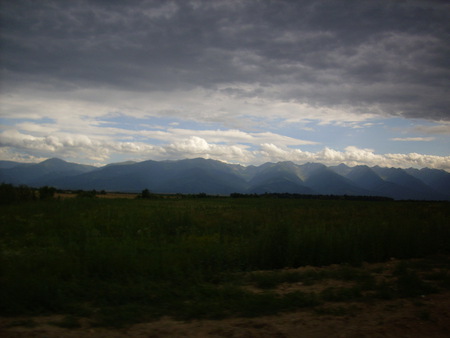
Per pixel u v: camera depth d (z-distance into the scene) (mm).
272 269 10859
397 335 5355
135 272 8844
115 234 16750
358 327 5656
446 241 14398
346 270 9773
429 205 51625
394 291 7867
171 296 7273
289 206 45531
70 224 18656
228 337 5172
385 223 15414
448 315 6254
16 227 17266
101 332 5328
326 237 12359
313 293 7613
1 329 5312
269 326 5664
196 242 13992
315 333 5379
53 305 6402
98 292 7281
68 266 8633
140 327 5582
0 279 7535
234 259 10969
